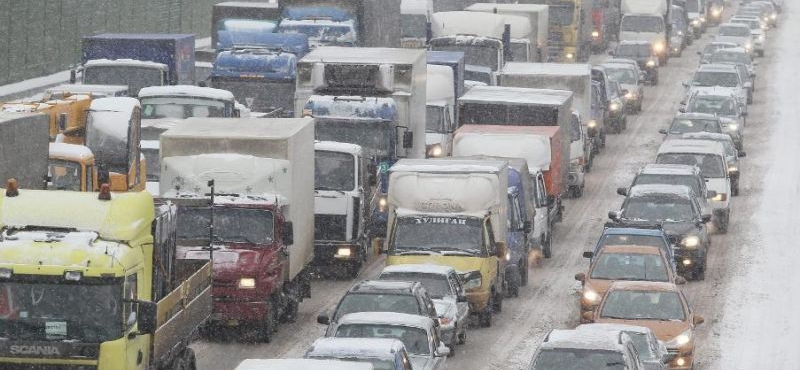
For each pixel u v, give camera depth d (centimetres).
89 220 3797
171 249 4166
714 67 12900
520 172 6588
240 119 5953
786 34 19800
